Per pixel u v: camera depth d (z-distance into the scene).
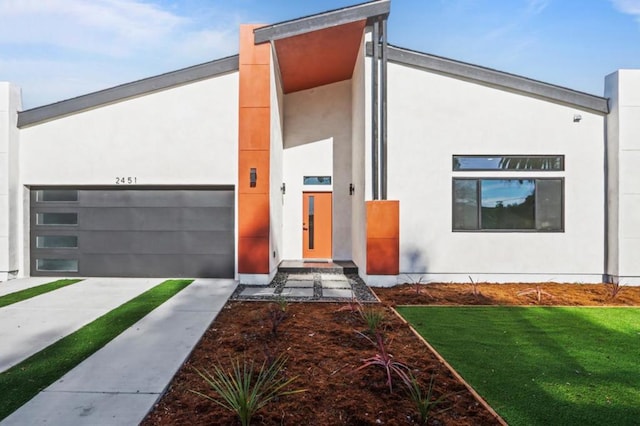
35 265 8.16
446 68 7.85
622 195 7.54
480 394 2.96
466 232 7.87
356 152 9.40
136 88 7.88
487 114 7.90
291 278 8.30
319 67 9.41
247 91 7.58
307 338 4.23
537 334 4.46
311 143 10.62
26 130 7.98
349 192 10.53
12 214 7.84
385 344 4.02
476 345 4.09
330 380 3.15
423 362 3.55
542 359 3.69
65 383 3.16
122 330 4.57
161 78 7.88
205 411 2.71
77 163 7.94
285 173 10.61
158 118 7.96
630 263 7.51
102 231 8.13
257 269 7.50
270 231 7.67
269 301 6.16
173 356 3.73
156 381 3.18
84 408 2.76
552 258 7.83
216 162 7.96
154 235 8.12
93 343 4.12
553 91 7.78
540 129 7.87
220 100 7.98
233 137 7.97
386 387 3.02
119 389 3.04
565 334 4.47
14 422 2.58
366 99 7.95
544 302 6.12
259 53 7.59
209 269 8.12
